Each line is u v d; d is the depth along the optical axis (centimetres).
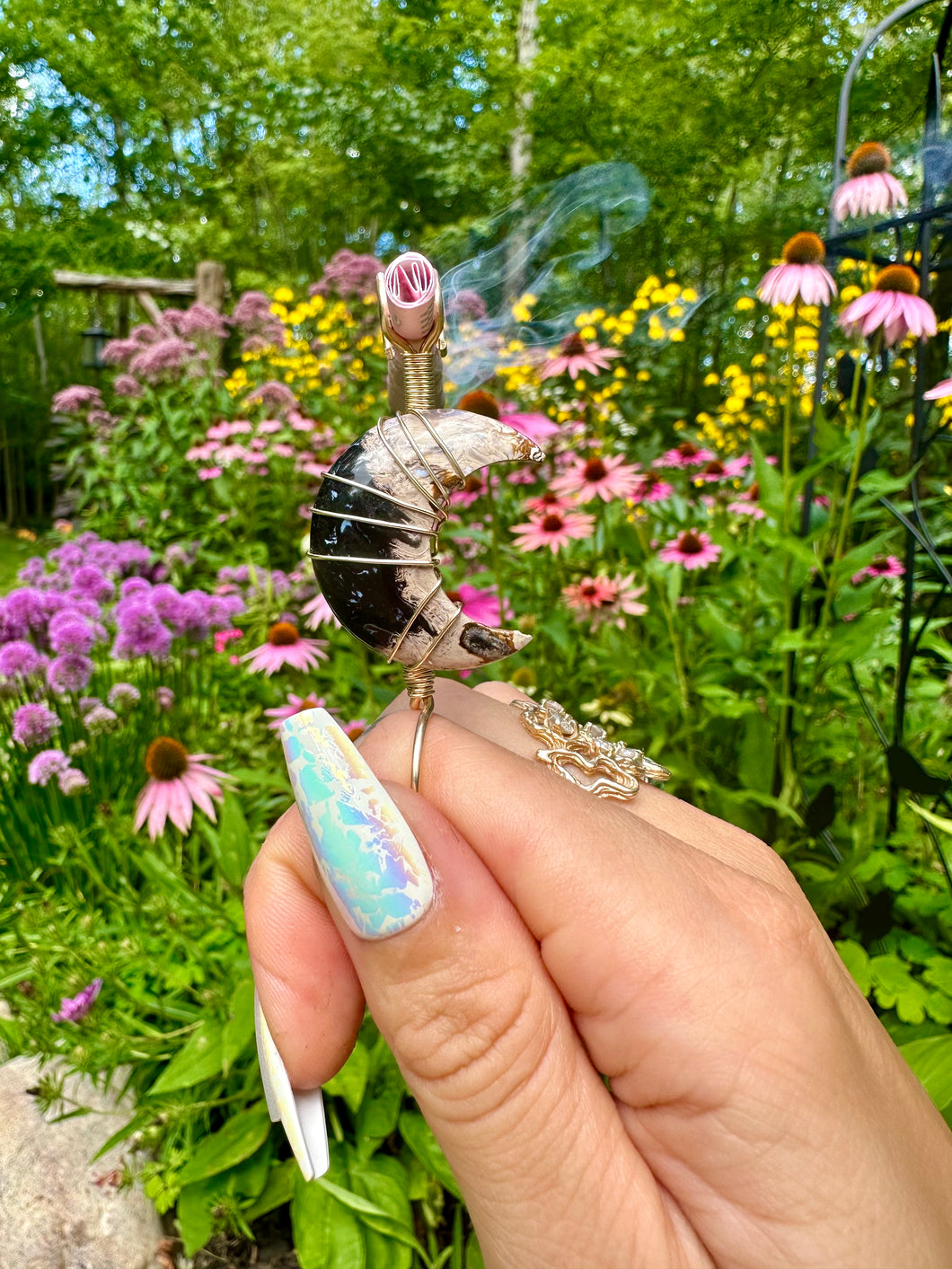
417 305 11
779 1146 10
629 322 62
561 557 41
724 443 67
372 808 11
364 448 11
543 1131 11
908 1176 10
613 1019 10
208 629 43
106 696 42
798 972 10
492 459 11
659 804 15
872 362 27
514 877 11
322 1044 13
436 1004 11
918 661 38
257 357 94
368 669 40
